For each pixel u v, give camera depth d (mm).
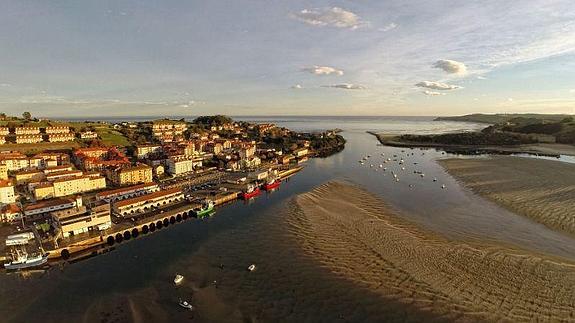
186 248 87000
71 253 85000
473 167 185375
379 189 142000
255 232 92938
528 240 88188
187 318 58781
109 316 60125
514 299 61125
